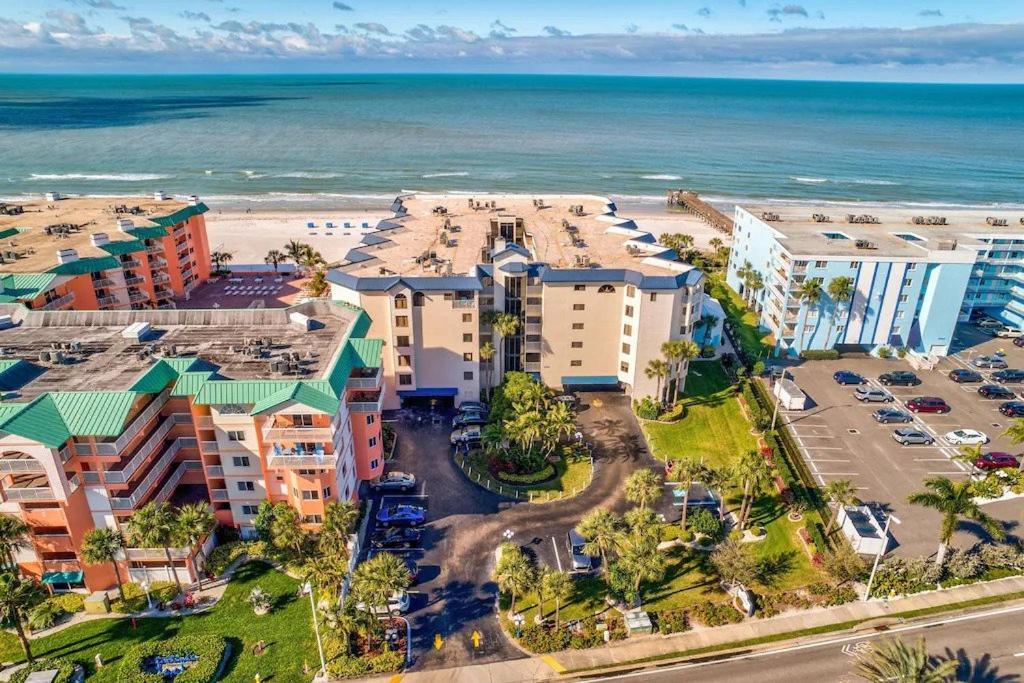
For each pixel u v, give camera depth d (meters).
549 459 74.50
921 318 100.19
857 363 99.81
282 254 142.50
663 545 62.19
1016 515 66.25
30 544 53.03
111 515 54.16
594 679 48.44
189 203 128.12
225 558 58.03
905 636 52.28
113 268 93.38
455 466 73.56
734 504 67.94
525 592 52.88
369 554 60.44
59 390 55.03
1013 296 112.25
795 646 51.44
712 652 50.84
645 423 82.19
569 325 84.44
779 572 58.91
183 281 123.88
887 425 82.69
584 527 53.75
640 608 54.78
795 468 72.19
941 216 124.94
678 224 186.25
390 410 84.81
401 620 53.03
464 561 59.69
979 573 58.38
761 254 114.31
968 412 85.94
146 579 56.59
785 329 100.38
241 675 48.06
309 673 48.41
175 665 48.28
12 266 85.12
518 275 81.75
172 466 61.84
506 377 83.50
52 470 49.44
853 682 47.81
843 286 94.25
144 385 54.50
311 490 58.16
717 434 80.56
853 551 57.62
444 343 81.81
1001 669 49.06
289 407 53.69
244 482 59.09
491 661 49.75
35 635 51.81
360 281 77.69
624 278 81.38
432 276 80.12
